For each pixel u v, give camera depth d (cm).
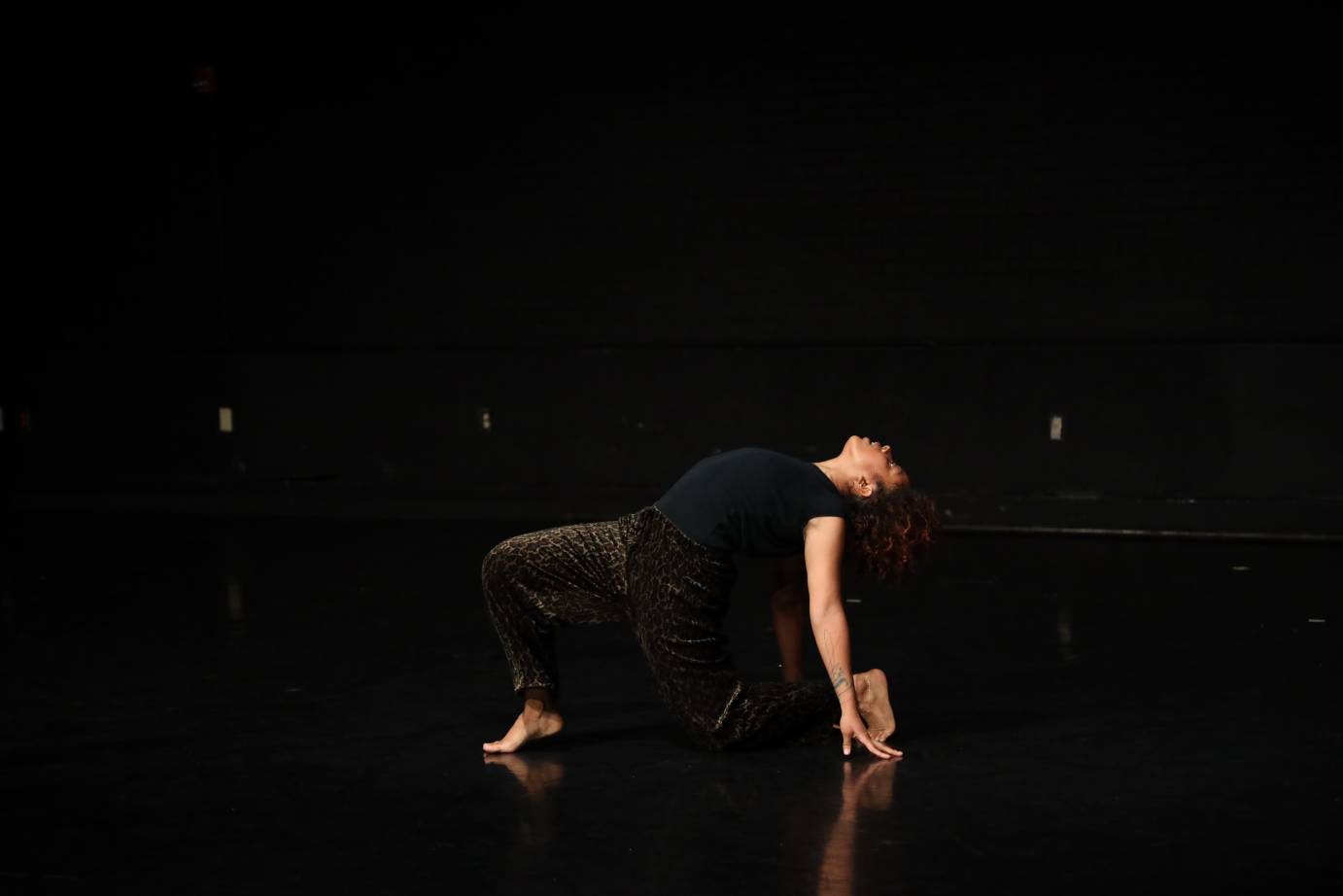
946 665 441
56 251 955
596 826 287
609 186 886
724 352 855
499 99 895
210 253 942
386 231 918
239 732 363
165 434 942
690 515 331
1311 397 770
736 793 308
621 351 871
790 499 332
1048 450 809
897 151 845
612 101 880
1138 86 811
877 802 301
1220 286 809
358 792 311
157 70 938
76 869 266
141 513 870
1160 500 784
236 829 288
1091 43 815
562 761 335
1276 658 446
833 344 860
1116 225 820
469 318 911
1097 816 292
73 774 327
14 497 909
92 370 948
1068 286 828
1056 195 827
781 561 360
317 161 923
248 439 930
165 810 300
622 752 342
